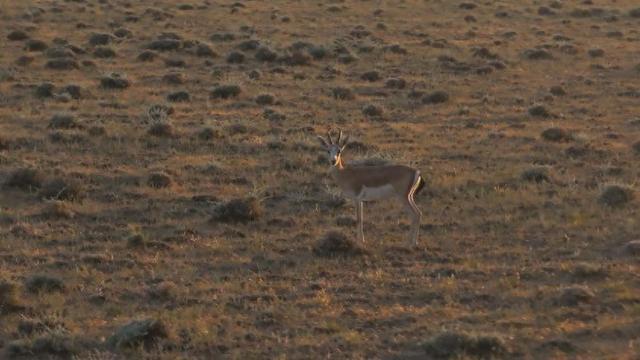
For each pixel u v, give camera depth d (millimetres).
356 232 30391
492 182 36250
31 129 43719
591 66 63656
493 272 26312
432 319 22641
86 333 21922
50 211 31875
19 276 25922
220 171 37719
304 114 49156
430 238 29688
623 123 48281
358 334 21703
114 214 32344
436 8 86812
